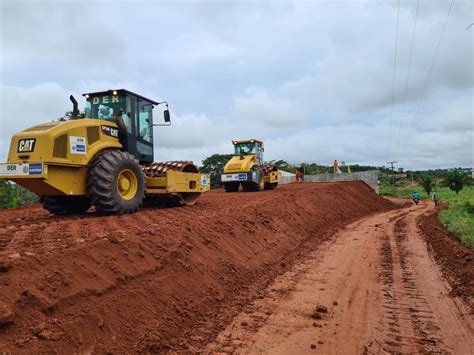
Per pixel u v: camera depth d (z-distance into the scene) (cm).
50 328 367
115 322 428
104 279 475
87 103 1030
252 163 2234
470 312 571
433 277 760
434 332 504
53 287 413
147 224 776
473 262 816
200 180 1217
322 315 564
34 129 816
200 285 606
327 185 2475
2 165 787
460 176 3869
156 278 543
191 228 762
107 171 856
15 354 323
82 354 368
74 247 509
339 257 951
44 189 813
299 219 1351
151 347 430
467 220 1414
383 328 518
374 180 3253
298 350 455
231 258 760
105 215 892
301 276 777
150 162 1120
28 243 565
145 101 1091
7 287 378
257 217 1088
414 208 2516
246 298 636
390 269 824
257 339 485
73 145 815
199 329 507
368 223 1644
